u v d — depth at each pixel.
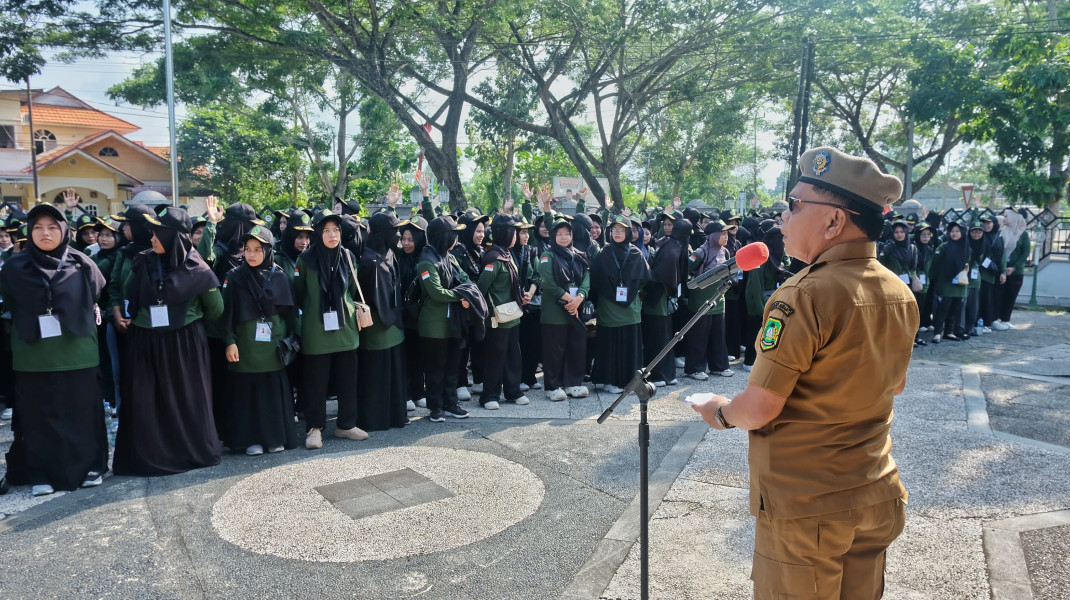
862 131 32.25
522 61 23.66
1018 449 5.53
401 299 6.59
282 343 5.71
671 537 4.20
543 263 7.38
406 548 4.12
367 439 6.21
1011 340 11.01
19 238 6.95
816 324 2.01
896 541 4.04
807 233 2.18
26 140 34.78
